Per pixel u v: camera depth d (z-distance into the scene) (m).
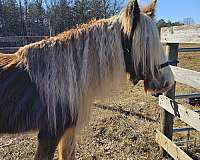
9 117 2.70
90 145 4.63
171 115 4.25
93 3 37.00
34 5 45.66
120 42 2.86
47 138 2.78
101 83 2.89
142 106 6.80
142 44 2.80
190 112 3.42
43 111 2.71
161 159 4.23
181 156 3.68
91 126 5.33
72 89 2.74
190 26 3.41
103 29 2.85
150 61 2.82
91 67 2.83
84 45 2.81
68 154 3.06
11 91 2.67
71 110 2.76
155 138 4.71
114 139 4.85
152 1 3.05
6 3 43.53
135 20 2.76
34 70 2.71
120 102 7.12
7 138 4.98
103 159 4.21
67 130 2.86
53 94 2.70
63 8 42.88
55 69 2.72
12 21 43.12
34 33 43.34
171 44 4.06
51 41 2.82
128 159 4.19
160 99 4.31
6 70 2.72
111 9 31.06
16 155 4.41
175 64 4.13
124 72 2.92
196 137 4.91
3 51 11.90
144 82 3.02
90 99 2.92
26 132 2.81
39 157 2.80
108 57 2.84
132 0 2.74
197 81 3.30
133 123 5.54
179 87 9.05
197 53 20.27
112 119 5.71
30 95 2.68
